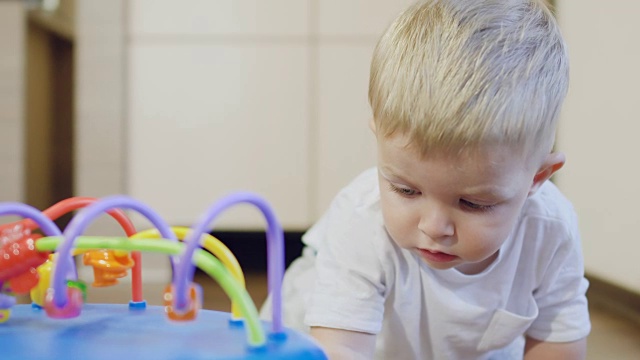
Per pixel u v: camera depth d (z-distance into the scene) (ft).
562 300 2.52
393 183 1.90
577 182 5.72
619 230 4.85
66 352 1.46
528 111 1.84
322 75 6.61
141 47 6.57
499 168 1.80
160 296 5.56
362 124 6.63
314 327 2.32
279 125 6.64
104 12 6.54
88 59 6.57
